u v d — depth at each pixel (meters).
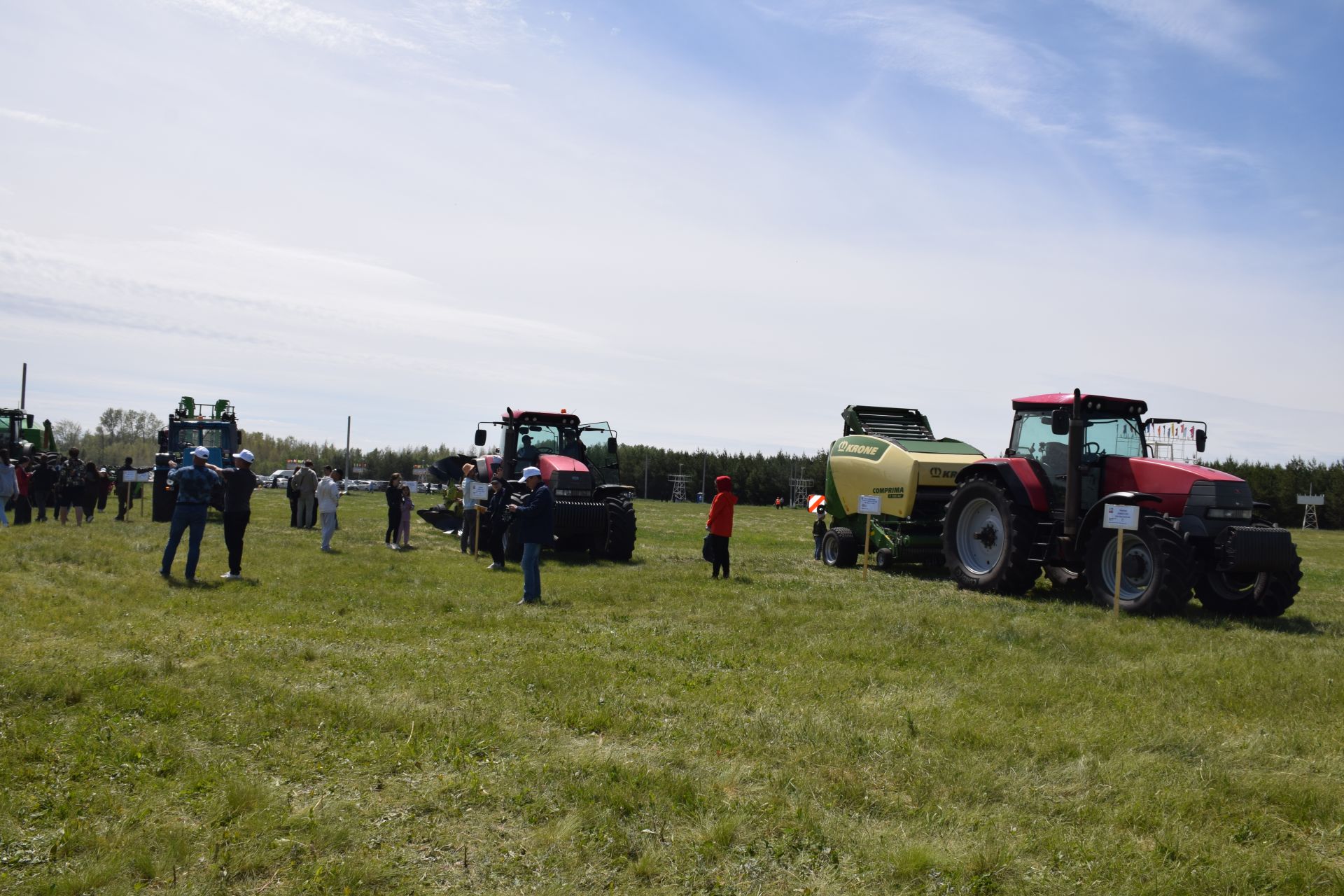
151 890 3.50
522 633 8.56
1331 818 4.47
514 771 4.76
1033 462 12.51
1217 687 6.89
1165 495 11.11
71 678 5.97
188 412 22.92
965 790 4.68
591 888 3.66
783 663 7.52
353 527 22.03
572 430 16.62
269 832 3.93
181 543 15.42
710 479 76.56
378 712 5.60
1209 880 3.74
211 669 6.59
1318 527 56.84
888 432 16.03
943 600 11.55
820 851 4.01
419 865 3.77
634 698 6.26
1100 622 9.87
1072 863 3.92
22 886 3.41
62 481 18.70
